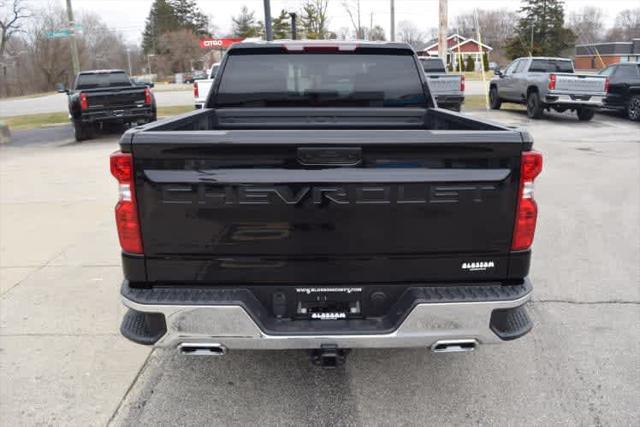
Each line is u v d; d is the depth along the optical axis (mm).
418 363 3436
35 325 3953
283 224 2455
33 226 6398
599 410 2936
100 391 3156
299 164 2389
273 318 2590
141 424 2859
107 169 10016
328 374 3318
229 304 2461
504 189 2447
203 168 2385
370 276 2547
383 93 4363
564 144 12023
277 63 4266
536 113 16562
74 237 5969
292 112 4371
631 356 3463
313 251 2496
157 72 87125
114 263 5172
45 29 65750
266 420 2885
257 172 2393
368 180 2406
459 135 2373
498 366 3383
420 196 2436
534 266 4984
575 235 5855
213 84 4285
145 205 2424
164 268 2516
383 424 2844
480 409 2963
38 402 3049
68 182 8883
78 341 3727
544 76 15977
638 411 2922
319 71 4293
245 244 2477
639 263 5047
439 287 2576
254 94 4312
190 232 2457
